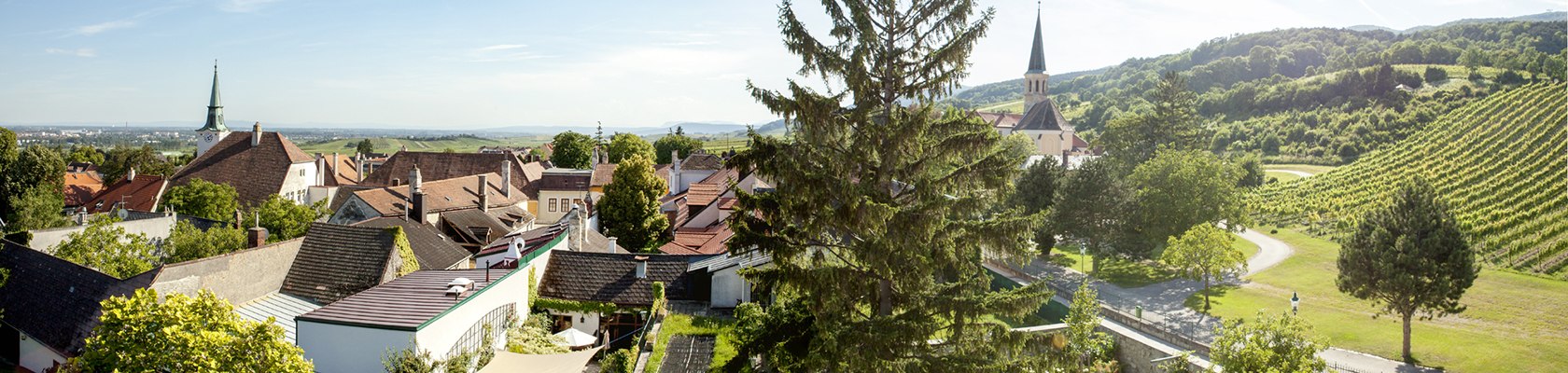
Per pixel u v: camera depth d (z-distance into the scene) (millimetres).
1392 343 45594
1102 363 37281
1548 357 42406
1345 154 140625
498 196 82938
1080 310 39844
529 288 36781
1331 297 57031
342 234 39500
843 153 23406
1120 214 69062
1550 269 59625
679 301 38188
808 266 24688
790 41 23203
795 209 23281
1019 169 23344
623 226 68125
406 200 61312
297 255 38781
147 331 20234
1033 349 24328
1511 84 166375
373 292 30938
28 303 35250
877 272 23344
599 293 38188
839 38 23641
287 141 90000
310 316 27422
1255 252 76125
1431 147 116125
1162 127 111875
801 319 24516
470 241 62594
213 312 21078
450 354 28219
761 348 24516
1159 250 74625
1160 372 36281
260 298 36062
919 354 24281
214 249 45781
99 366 20203
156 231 50188
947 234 23438
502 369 29125
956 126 23594
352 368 26656
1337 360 43344
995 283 61812
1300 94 185500
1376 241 43406
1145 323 46625
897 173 23766
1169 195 69688
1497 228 71188
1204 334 48500
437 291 30766
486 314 31297
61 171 97188
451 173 103188
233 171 87625
